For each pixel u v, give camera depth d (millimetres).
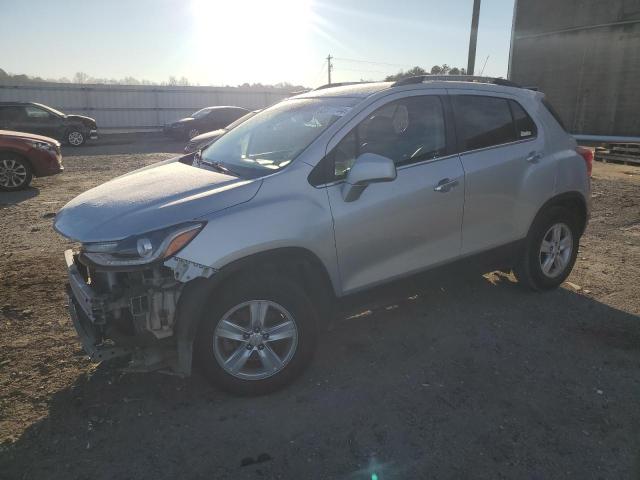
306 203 3230
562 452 2736
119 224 2924
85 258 2939
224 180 3312
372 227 3477
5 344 3895
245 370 3203
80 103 32375
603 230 7145
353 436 2875
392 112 3715
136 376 3479
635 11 20594
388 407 3133
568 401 3184
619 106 21734
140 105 34062
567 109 23484
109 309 2926
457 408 3115
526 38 24469
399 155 3693
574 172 4668
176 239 2834
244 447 2799
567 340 3953
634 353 3760
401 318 4340
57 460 2703
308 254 3232
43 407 3141
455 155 3938
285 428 2949
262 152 3670
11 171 10555
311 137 3496
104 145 23266
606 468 2621
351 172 3230
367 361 3668
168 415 3076
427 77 3980
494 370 3537
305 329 3264
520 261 4613
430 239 3816
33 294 4879
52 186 11320
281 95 38312
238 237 2965
